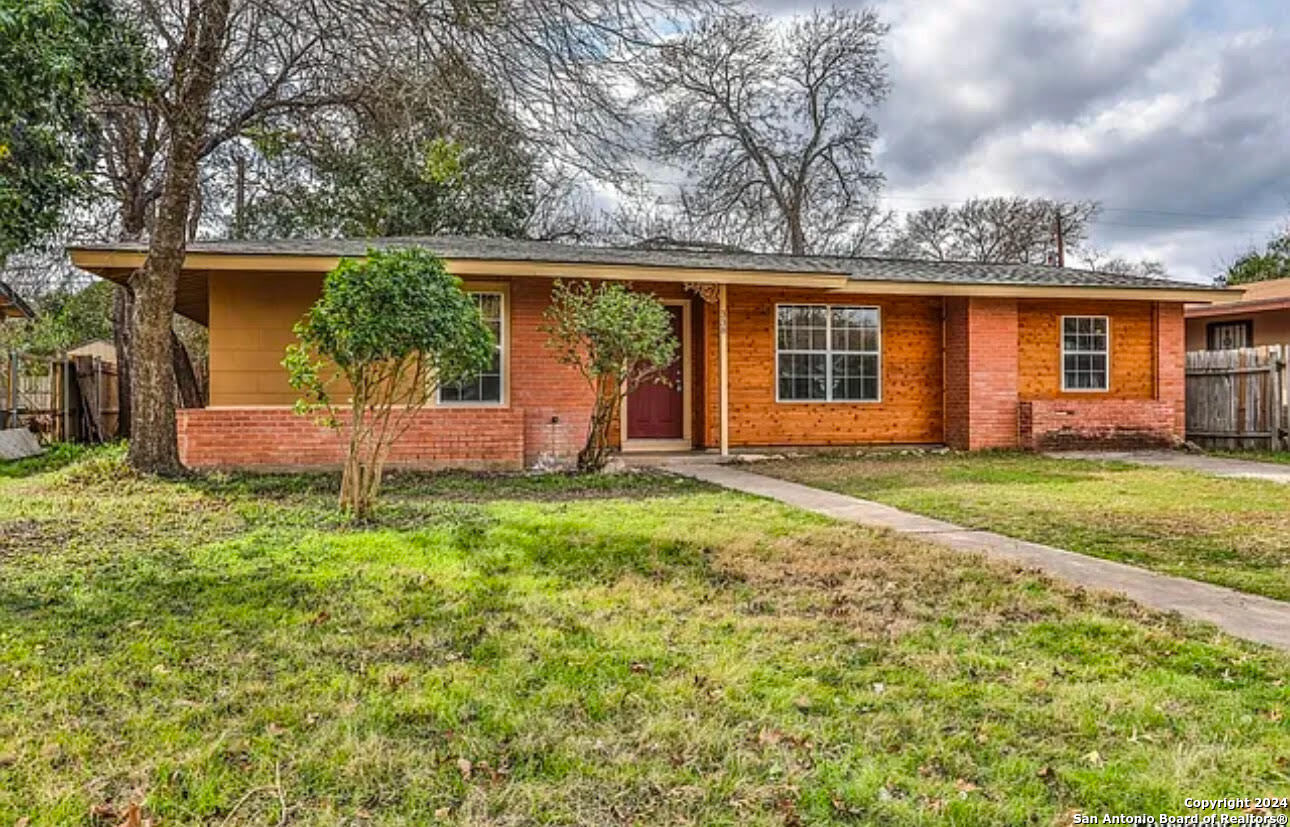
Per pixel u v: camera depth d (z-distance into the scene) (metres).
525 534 6.25
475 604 4.36
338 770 2.60
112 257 9.87
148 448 9.52
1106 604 4.49
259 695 3.16
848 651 3.71
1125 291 13.96
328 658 3.56
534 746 2.77
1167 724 2.95
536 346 11.59
